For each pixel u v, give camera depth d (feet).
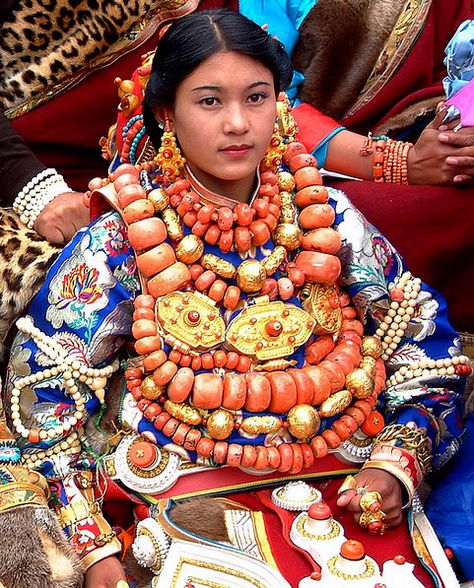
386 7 8.97
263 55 5.91
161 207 6.23
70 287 6.27
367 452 6.63
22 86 8.45
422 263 7.96
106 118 8.81
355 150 8.33
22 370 6.31
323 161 8.48
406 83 9.09
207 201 6.27
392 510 6.31
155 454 6.23
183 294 6.17
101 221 6.37
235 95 5.92
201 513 6.07
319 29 9.01
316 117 8.54
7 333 7.34
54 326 6.28
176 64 5.89
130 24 8.54
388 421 6.84
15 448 6.26
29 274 7.23
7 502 5.87
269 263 6.29
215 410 6.10
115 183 6.34
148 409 6.20
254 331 6.17
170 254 6.14
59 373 6.22
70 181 8.94
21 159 7.86
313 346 6.41
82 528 6.13
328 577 5.71
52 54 8.43
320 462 6.51
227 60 5.85
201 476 6.24
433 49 9.20
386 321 6.86
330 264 6.36
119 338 6.38
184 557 5.85
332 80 9.17
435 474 7.47
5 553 5.68
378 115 9.25
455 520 6.96
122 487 6.32
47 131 8.68
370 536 6.23
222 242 6.18
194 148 6.05
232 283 6.29
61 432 6.23
